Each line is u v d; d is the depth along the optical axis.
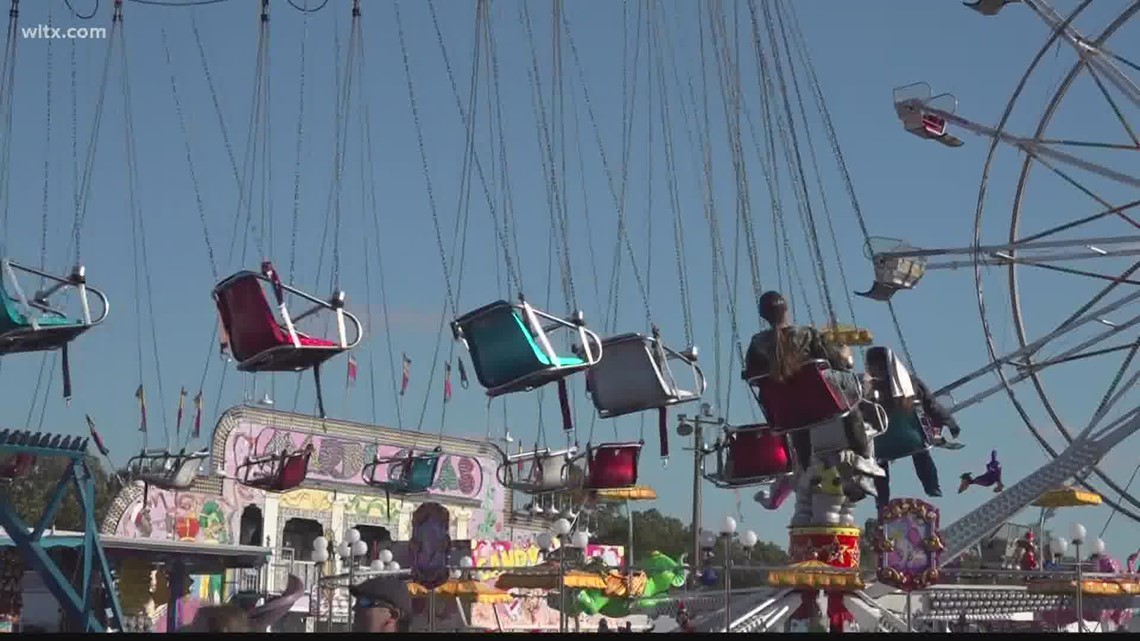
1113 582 20.67
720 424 17.12
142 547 25.03
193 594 32.09
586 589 22.94
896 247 25.27
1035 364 25.80
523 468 19.50
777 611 20.11
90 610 19.92
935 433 18.69
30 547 19.58
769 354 14.59
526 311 14.57
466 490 38.59
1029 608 25.31
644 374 15.55
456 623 27.44
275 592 31.98
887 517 18.14
